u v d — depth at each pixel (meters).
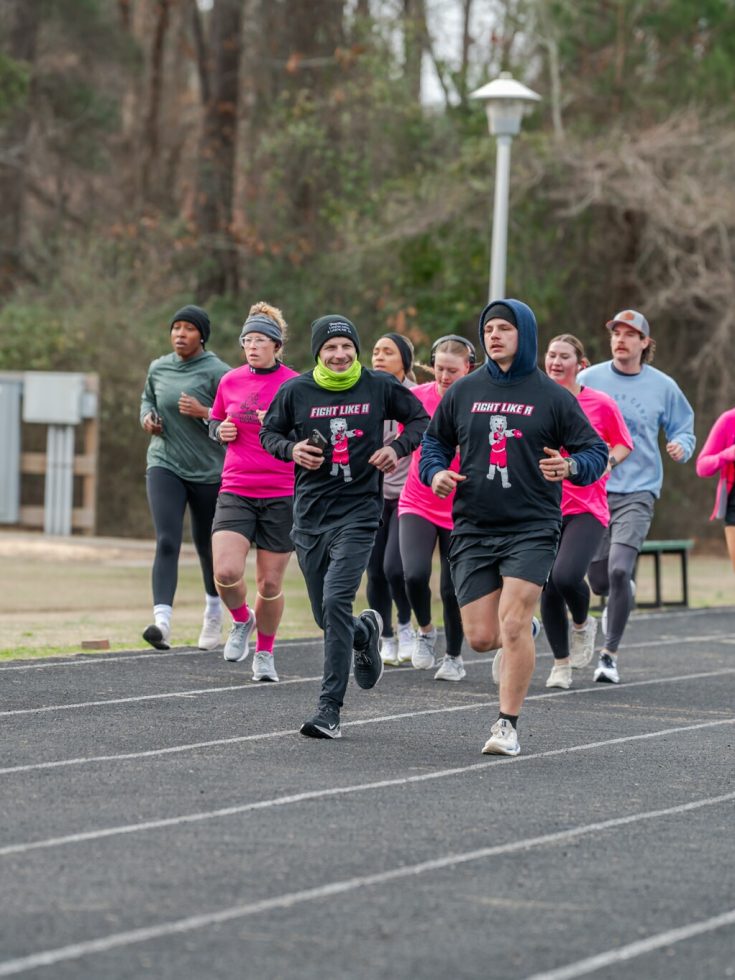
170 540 26.28
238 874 13.29
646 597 45.09
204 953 11.16
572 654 26.39
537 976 10.88
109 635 30.45
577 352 24.81
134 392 66.12
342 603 19.62
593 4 68.75
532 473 18.42
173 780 17.06
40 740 19.27
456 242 63.22
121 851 13.96
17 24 84.19
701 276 61.09
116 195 96.12
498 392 18.50
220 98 79.50
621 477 26.47
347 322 19.77
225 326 68.31
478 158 62.12
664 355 66.88
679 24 69.12
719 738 20.95
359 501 19.78
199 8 97.00
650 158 62.44
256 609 24.31
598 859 14.16
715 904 12.77
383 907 12.43
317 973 10.80
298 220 73.62
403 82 69.56
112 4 96.31
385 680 25.50
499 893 12.94
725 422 26.45
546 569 18.48
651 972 11.04
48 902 12.32
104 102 91.69
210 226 77.88
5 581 41.53
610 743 20.33
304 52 78.81
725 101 67.81
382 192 66.00
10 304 70.19
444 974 10.85
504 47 70.50
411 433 19.77
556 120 64.75
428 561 25.33
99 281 69.50
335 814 15.62
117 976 10.60
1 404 59.38
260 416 23.41
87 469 59.88
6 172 87.50
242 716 21.31
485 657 28.56
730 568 59.06
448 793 16.80
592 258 65.94
